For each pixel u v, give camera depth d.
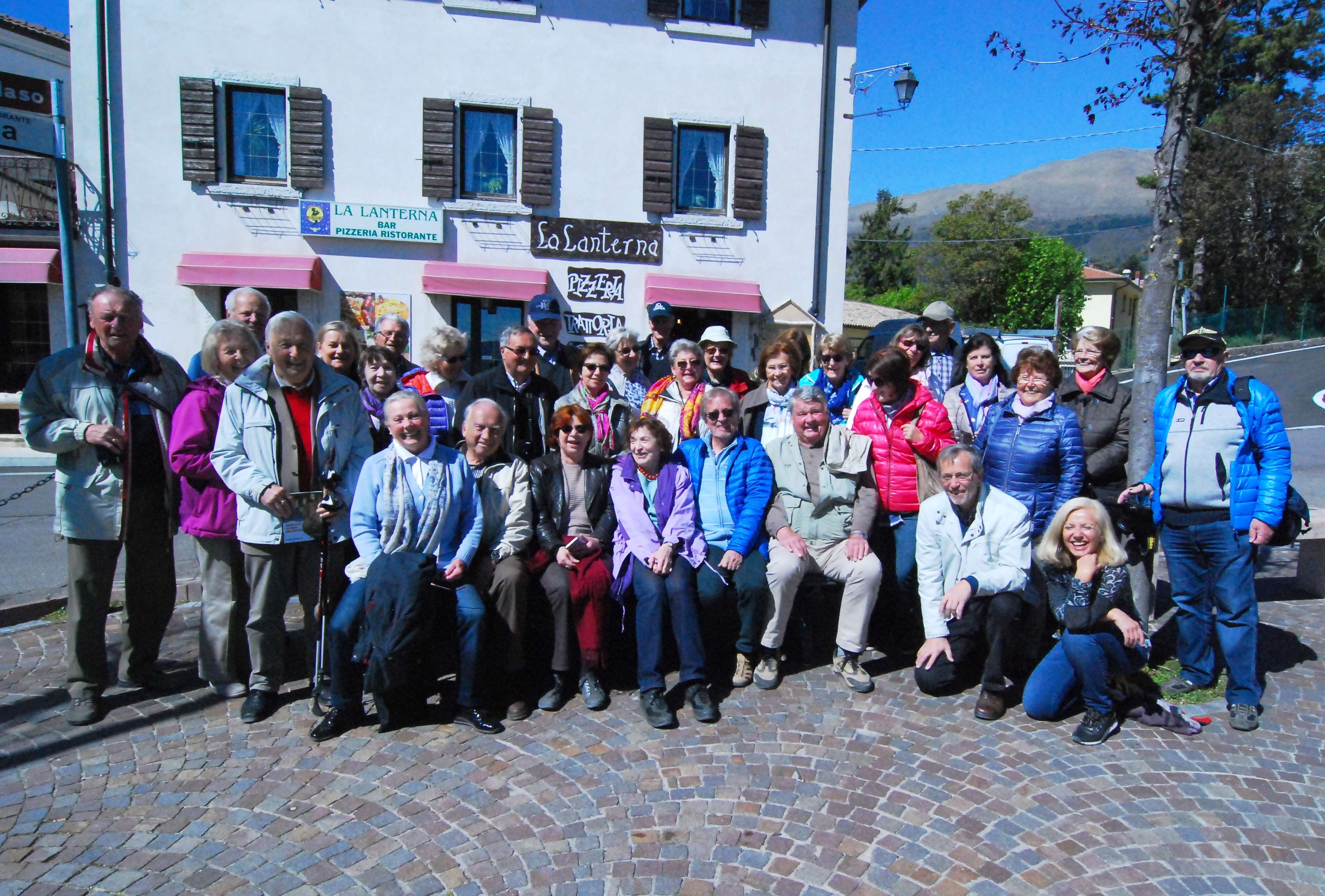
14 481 10.48
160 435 4.07
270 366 3.98
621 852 2.95
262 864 2.88
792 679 4.48
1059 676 3.91
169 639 4.92
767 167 12.69
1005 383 5.25
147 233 11.65
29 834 3.03
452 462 4.09
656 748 3.70
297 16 11.57
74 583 3.80
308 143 11.69
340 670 3.75
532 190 12.20
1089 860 2.91
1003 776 3.47
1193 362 4.04
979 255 37.75
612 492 4.36
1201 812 3.21
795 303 12.84
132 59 11.36
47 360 3.83
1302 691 4.28
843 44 12.67
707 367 5.66
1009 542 4.10
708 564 4.32
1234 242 33.41
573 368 5.54
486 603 4.04
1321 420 16.42
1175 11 4.43
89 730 3.80
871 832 3.08
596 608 4.10
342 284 12.15
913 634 4.88
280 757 3.59
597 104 12.26
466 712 3.88
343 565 4.15
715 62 12.42
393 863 2.89
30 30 14.78
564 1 12.03
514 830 3.08
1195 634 4.25
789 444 4.67
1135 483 4.51
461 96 11.98
